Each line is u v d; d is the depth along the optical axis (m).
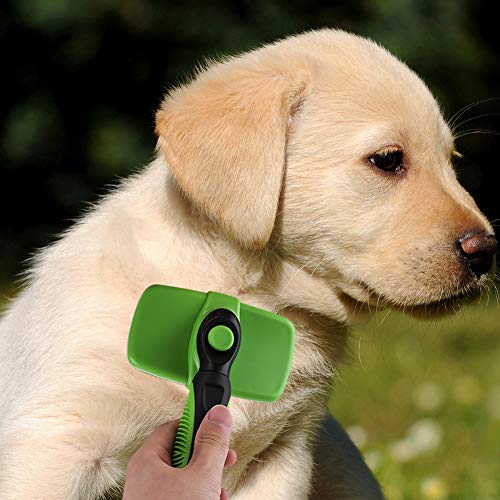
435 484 5.89
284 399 4.50
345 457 5.21
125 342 4.06
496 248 4.41
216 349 2.83
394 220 4.33
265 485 4.65
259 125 4.18
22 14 15.50
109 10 15.44
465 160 16.08
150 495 2.74
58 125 16.16
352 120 4.38
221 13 15.75
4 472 3.90
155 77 16.09
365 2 15.60
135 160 15.75
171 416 4.09
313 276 4.41
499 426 7.63
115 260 4.22
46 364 4.10
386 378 9.67
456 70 15.82
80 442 3.95
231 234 4.14
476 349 11.43
